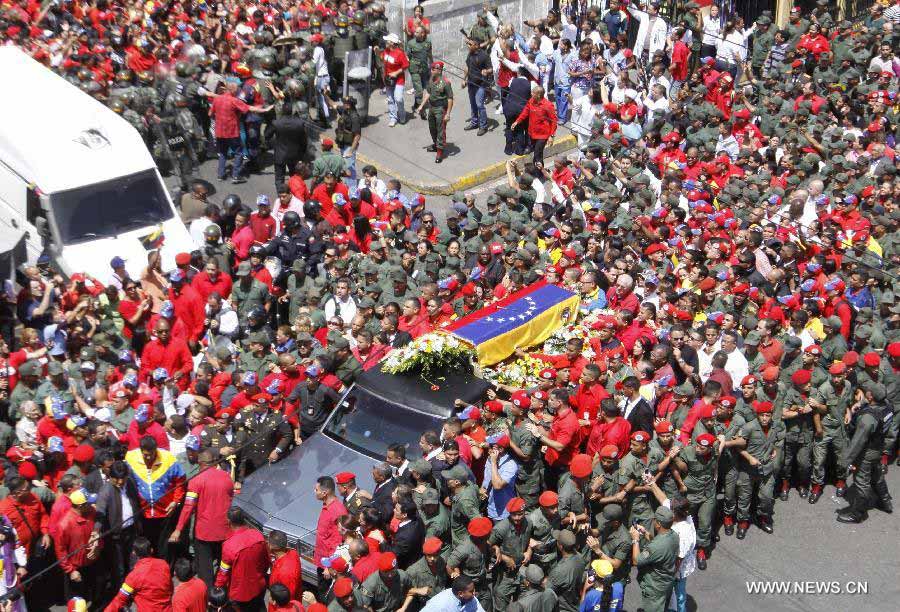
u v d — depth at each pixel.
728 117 23.77
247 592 12.11
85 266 17.88
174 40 23.31
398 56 24.25
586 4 27.92
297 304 16.84
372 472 13.05
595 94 24.44
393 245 18.12
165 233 18.77
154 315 16.22
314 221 18.78
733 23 27.06
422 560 11.90
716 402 13.76
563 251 18.08
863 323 16.12
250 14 25.80
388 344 15.66
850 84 25.67
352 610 11.14
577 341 14.84
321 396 14.54
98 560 12.60
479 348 14.80
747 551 14.39
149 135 22.02
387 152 23.80
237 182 22.59
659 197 20.53
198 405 13.62
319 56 23.50
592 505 13.37
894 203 20.25
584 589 12.13
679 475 13.59
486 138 24.78
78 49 23.97
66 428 13.41
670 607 12.70
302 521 13.09
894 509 15.30
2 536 11.61
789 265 17.66
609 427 13.58
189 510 12.77
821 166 22.09
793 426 14.93
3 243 16.77
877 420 14.53
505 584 12.29
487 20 24.48
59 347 14.85
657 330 15.90
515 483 13.53
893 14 28.77
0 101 19.31
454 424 13.23
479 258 17.80
